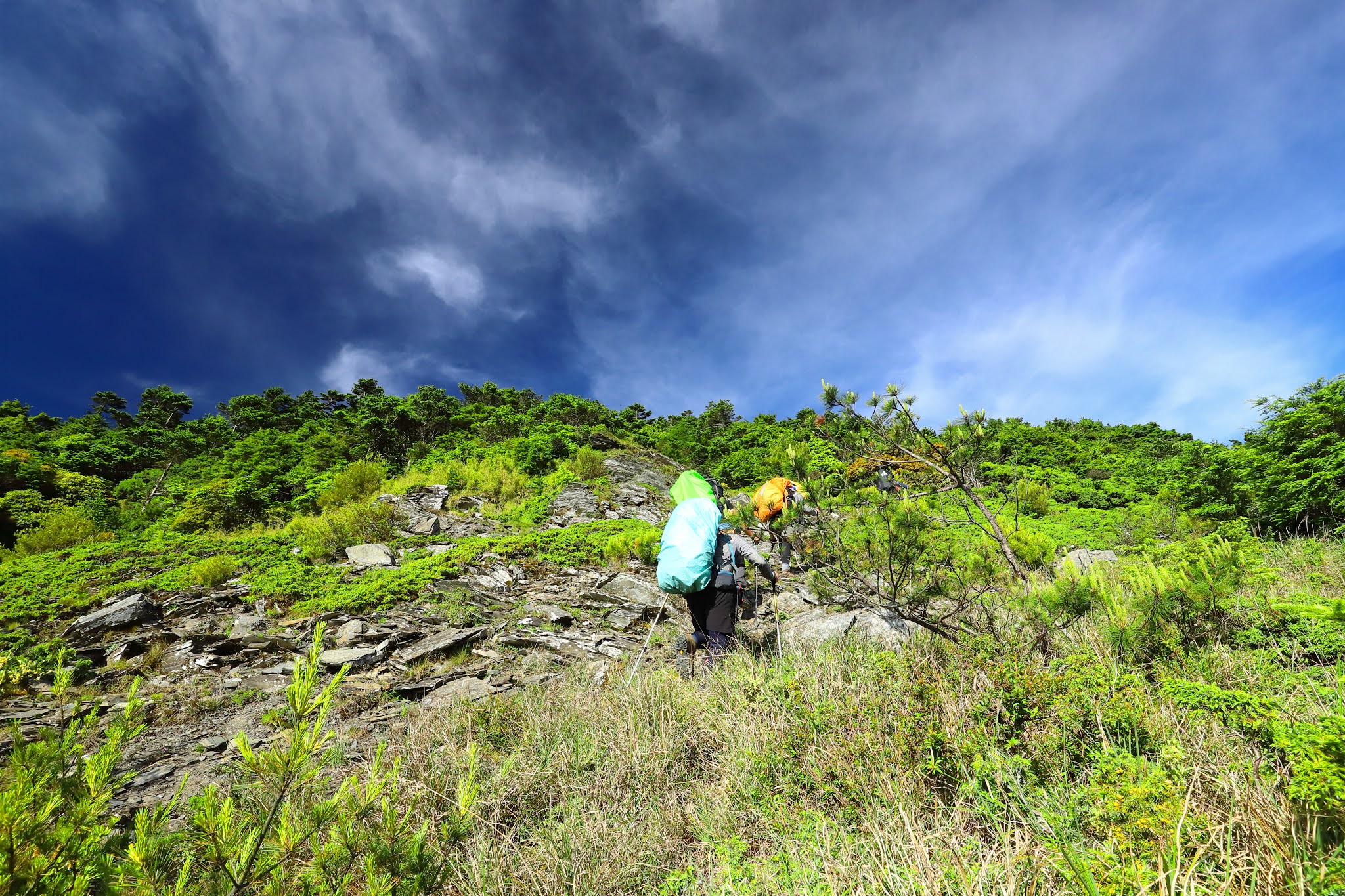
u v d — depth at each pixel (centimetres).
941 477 518
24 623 656
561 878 209
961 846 176
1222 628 290
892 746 230
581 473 1903
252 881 129
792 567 567
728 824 231
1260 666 247
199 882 125
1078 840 165
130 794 297
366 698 441
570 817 238
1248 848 140
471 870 205
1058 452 2472
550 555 988
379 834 152
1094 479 1973
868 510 443
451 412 3934
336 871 141
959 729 224
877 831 184
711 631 421
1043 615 330
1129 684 234
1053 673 249
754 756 255
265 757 133
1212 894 126
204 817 124
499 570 887
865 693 279
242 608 708
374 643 586
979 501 488
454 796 246
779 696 297
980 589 432
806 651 405
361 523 1131
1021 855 160
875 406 499
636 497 1745
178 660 542
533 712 348
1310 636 252
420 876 150
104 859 112
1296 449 730
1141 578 307
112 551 1024
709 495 472
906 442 498
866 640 413
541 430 2530
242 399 5019
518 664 534
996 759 203
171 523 1645
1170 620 293
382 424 2869
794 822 217
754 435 3488
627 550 1008
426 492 1592
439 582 794
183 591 766
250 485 1767
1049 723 220
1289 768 161
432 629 629
